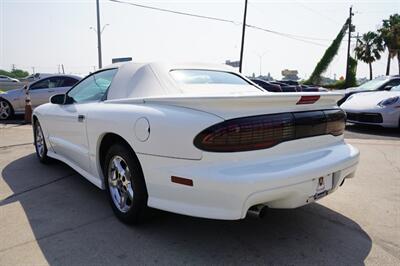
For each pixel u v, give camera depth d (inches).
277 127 90.3
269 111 91.0
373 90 366.3
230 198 82.9
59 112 154.8
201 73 135.4
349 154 107.0
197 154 86.5
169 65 130.1
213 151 84.7
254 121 86.9
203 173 85.2
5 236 104.3
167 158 92.4
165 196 95.3
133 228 110.0
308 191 91.6
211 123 85.2
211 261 91.7
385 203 134.0
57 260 91.1
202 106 89.5
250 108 88.0
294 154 95.0
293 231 109.6
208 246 99.6
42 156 187.8
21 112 394.3
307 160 94.9
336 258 93.5
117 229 109.3
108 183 119.4
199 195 86.9
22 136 283.1
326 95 102.7
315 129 100.7
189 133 87.6
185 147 88.4
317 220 118.0
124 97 120.6
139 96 117.0
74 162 151.9
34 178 163.9
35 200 134.7
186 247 98.8
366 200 137.1
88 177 135.4
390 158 208.4
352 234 107.8
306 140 98.3
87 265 89.0
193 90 119.0
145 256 93.7
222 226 112.4
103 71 141.6
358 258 93.5
